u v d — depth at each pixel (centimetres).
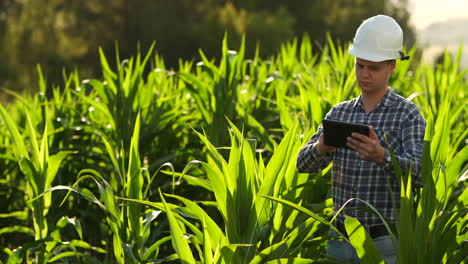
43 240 553
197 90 748
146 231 528
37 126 816
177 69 3684
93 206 769
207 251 408
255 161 465
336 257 454
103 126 805
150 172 732
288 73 938
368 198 437
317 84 813
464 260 445
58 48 3903
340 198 449
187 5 3753
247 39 3538
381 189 435
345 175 445
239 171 428
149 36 3647
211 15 3634
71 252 548
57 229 587
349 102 457
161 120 777
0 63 3828
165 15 3669
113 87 761
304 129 631
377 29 432
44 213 575
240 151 434
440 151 421
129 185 532
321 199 573
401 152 431
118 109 746
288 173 457
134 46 3744
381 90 440
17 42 3906
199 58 3662
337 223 452
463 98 858
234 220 425
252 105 817
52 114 834
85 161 762
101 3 3912
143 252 543
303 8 4150
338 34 4166
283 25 3669
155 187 744
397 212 430
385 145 434
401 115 434
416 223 402
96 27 3922
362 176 438
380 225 438
